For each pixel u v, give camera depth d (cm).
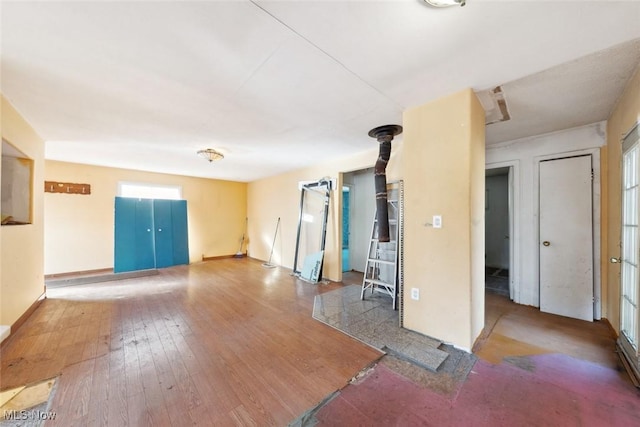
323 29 150
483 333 251
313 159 477
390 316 296
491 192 579
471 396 165
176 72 194
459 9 134
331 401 163
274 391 171
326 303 345
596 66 184
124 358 210
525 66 185
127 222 544
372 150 409
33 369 194
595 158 287
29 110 257
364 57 176
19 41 158
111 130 317
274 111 264
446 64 183
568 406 156
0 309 234
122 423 144
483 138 247
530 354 214
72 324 277
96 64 183
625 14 135
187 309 324
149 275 513
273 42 161
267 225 676
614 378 182
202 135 338
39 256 330
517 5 132
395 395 167
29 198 302
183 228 631
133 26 146
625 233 214
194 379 184
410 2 130
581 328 264
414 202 249
